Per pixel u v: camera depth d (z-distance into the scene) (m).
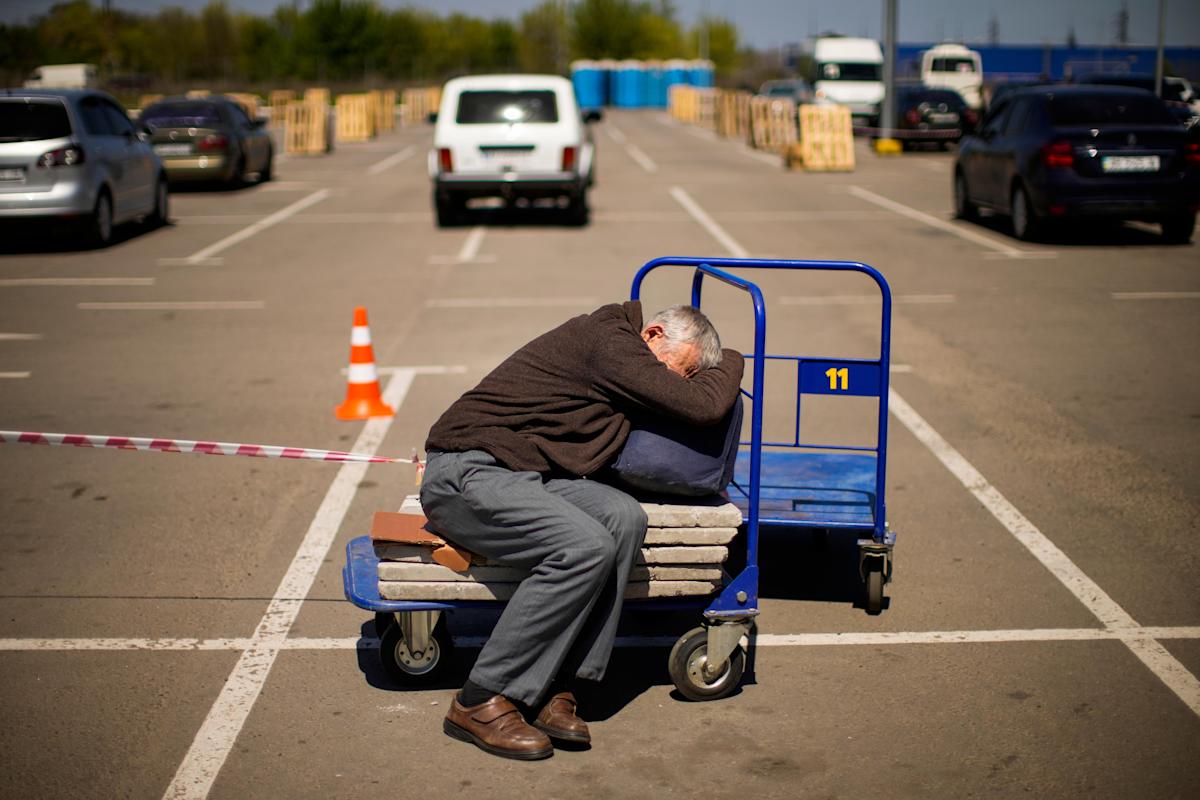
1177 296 11.46
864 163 28.11
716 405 3.80
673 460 3.87
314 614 4.71
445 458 3.84
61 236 16.16
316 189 22.48
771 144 32.47
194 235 16.19
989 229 16.25
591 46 94.06
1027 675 4.17
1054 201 14.26
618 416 3.90
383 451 6.82
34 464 6.62
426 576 3.89
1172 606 4.72
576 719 3.75
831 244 14.91
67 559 5.26
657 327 4.05
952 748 3.70
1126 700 3.98
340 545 5.43
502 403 3.86
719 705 4.01
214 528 5.64
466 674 4.23
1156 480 6.25
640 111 71.00
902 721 3.87
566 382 3.86
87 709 3.95
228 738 3.77
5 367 8.91
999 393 8.05
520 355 3.93
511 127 16.17
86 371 8.77
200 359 9.12
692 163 28.06
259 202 20.25
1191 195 14.07
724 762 3.64
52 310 11.09
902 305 11.11
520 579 3.90
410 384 8.30
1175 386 8.20
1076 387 8.20
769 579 5.09
